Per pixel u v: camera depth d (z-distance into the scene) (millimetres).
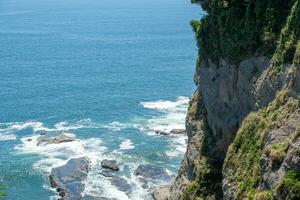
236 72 42125
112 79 130375
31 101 108250
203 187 43906
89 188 64062
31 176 69062
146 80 128750
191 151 47719
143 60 157375
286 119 32531
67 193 62875
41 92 116250
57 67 147250
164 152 76062
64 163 72875
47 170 70812
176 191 49812
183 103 105188
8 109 101750
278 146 31281
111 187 64125
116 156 74625
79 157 73812
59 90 118312
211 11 46844
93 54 168500
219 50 44562
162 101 107188
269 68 37062
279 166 30578
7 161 74312
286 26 35844
